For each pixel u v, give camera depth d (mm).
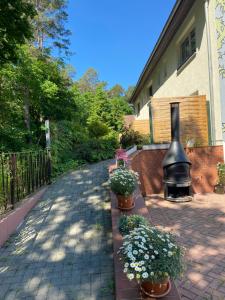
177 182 4648
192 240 2977
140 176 5254
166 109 6012
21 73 6473
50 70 7914
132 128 10750
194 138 5617
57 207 4062
